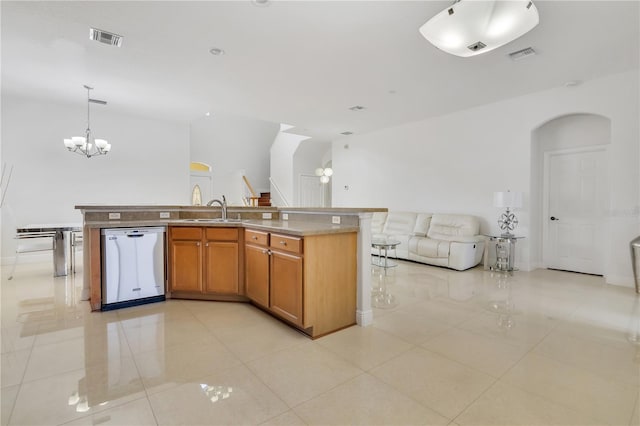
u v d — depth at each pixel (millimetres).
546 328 2609
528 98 4754
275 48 3262
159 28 2906
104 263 3008
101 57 3533
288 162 9102
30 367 1960
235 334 2480
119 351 2182
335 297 2555
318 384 1796
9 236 5230
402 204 6660
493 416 1528
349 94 4691
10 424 1453
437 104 5188
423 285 4004
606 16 2691
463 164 5602
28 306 3121
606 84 4051
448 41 2279
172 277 3350
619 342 2346
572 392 1723
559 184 4941
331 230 2484
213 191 9312
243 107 5402
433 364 2023
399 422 1487
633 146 3881
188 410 1565
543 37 3055
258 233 2936
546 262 5086
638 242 3652
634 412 1554
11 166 5219
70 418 1498
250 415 1532
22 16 2736
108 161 5984
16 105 5223
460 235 5230
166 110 5719
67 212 5633
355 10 2609
